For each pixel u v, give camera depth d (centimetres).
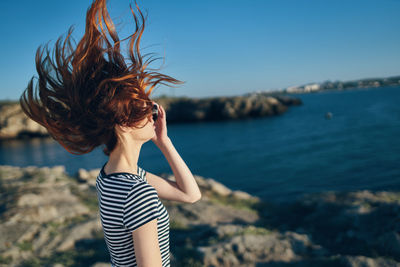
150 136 106
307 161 2495
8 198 963
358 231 755
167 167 2681
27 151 4038
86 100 90
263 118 6475
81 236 755
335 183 1806
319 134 3950
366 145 2894
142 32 98
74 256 645
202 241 718
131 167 103
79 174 1524
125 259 93
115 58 95
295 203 1146
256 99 6900
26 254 647
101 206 94
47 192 1091
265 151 3152
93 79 91
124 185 91
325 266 541
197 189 140
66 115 92
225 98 6925
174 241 756
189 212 1005
